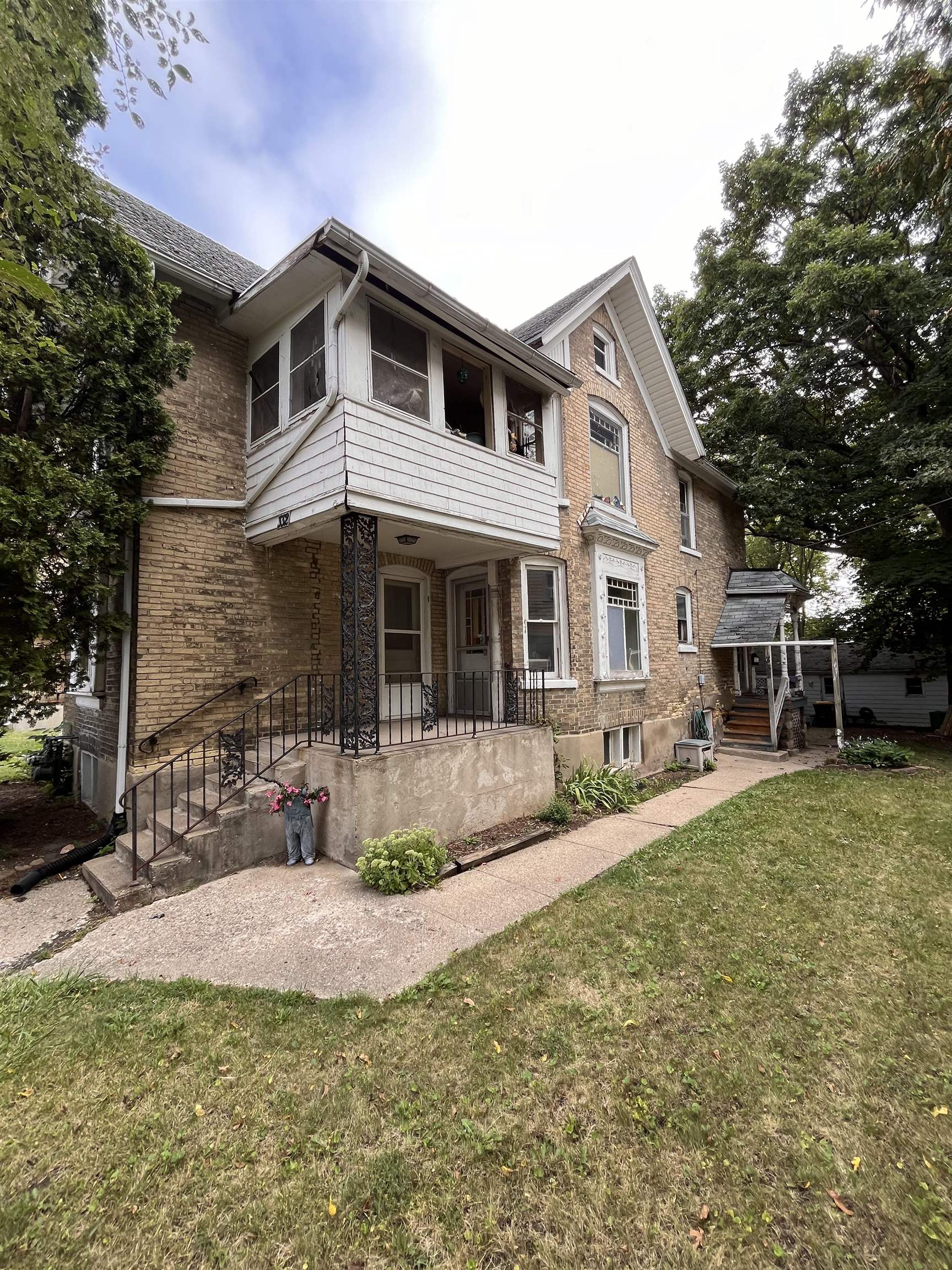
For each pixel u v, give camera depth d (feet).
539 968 12.16
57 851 20.20
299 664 25.04
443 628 32.37
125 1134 7.86
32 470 16.10
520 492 26.68
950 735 50.08
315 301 20.94
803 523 51.42
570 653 29.84
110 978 11.98
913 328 42.42
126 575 21.20
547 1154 7.47
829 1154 7.41
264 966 12.41
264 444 22.90
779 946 13.05
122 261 18.29
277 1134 7.85
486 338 23.84
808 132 48.80
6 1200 6.88
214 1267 6.08
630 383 38.32
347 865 18.28
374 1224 6.54
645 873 17.85
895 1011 10.52
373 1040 9.85
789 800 27.04
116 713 21.84
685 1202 6.78
